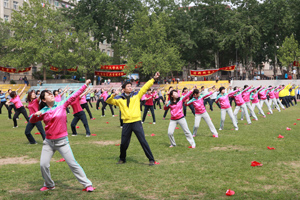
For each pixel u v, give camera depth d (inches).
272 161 249.3
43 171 188.7
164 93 1245.1
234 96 519.5
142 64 1742.1
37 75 2148.1
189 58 1956.2
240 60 2021.4
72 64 1829.5
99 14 2063.2
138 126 247.8
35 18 1806.1
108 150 315.9
